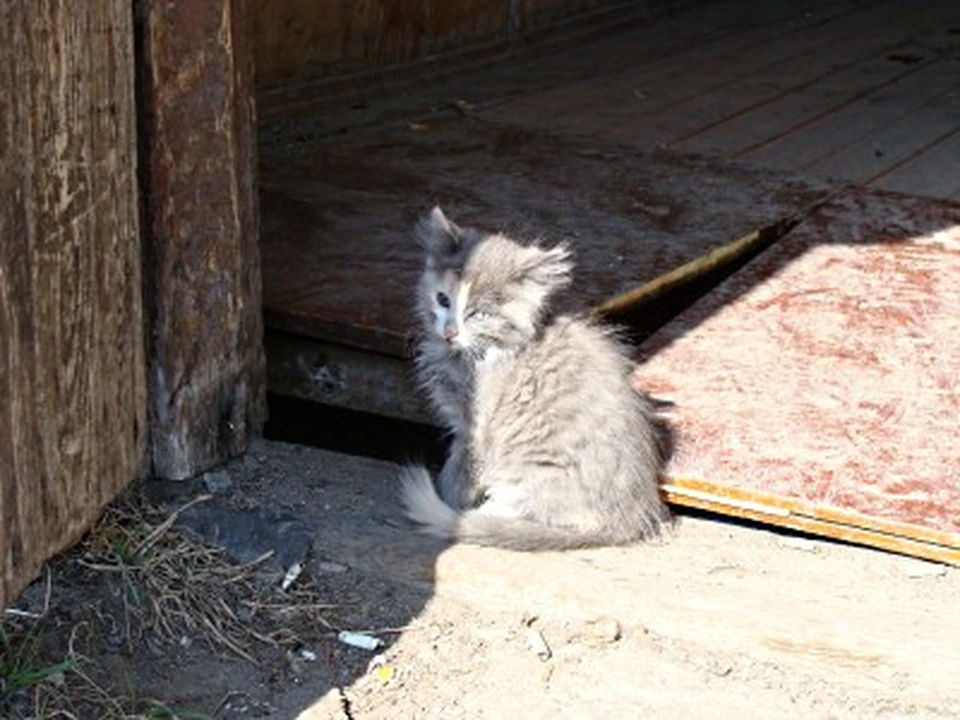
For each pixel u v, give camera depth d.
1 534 3.99
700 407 5.33
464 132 8.30
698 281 6.54
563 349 4.99
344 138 8.06
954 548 4.63
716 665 4.45
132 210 4.66
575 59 10.28
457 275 4.99
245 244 5.18
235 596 4.63
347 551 4.81
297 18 8.29
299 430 6.17
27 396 4.09
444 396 5.14
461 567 4.72
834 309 6.16
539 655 4.46
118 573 4.59
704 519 5.08
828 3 12.54
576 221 6.92
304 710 4.21
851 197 7.53
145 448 4.98
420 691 4.31
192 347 5.00
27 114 3.99
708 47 10.87
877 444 5.13
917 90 9.76
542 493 4.92
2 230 3.88
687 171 7.79
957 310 6.19
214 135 4.92
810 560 4.80
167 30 4.68
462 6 9.61
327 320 5.63
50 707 4.07
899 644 4.39
